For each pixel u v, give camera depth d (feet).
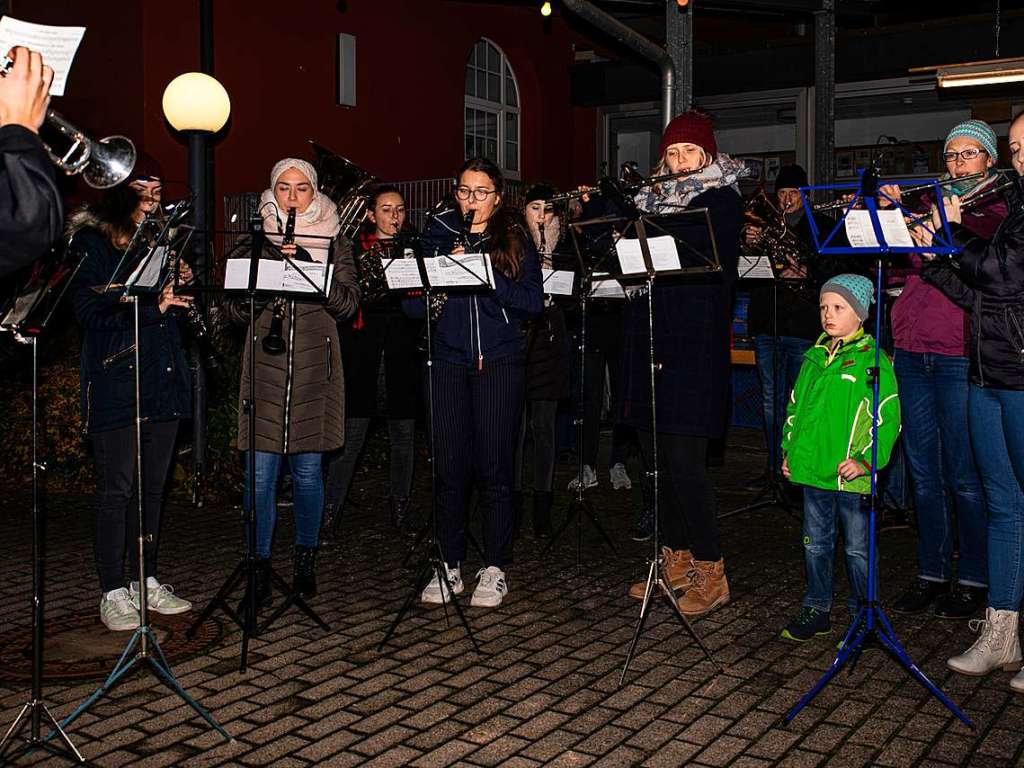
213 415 24.85
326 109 35.60
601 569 18.28
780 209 22.76
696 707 12.32
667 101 25.61
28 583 17.66
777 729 11.69
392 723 11.92
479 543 20.36
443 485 16.38
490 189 15.31
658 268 13.39
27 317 10.44
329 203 16.35
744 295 33.55
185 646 14.33
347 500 23.98
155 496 15.69
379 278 17.94
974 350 12.70
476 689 12.87
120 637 14.90
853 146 45.11
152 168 14.23
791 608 16.02
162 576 17.98
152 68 30.81
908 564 18.48
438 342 15.83
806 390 14.47
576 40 46.09
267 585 16.03
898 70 36.94
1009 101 39.27
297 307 15.72
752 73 39.78
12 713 12.26
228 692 12.82
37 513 10.93
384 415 20.56
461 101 40.86
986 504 13.50
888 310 19.63
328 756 11.12
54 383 25.57
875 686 12.89
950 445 15.14
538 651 14.20
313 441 15.84
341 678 13.25
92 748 11.32
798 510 22.91
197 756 11.13
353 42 36.14
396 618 14.58
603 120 47.14
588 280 14.71
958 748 11.21
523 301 15.25
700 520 15.57
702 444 15.47
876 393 12.69
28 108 7.61
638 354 15.51
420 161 39.19
